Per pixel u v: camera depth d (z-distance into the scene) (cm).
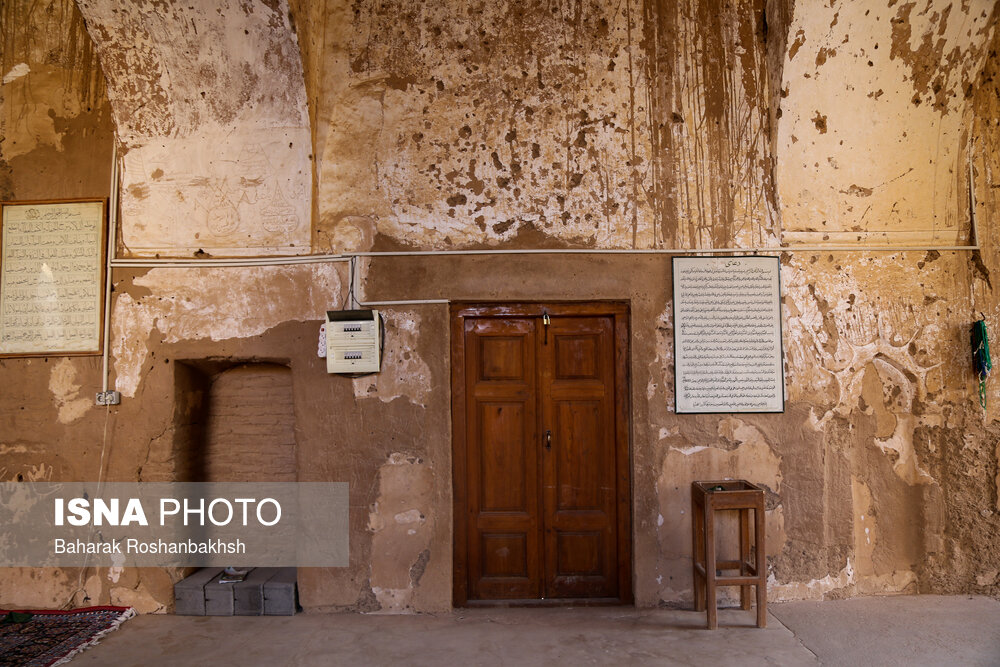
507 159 440
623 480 438
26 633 393
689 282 436
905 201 445
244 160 439
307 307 436
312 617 420
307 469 431
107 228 442
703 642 373
